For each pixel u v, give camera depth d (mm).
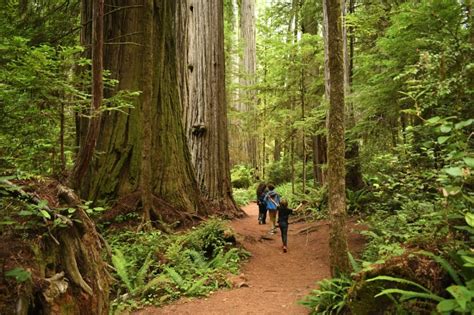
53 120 6102
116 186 9047
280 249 9430
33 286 2412
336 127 5121
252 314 5051
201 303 5492
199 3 14492
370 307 3383
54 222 2762
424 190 6113
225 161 14602
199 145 13914
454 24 6062
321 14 16406
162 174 9719
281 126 15930
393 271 3270
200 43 14367
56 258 2770
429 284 3016
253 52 26359
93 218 8195
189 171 10578
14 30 6539
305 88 15070
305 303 4871
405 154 6273
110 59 9711
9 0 6059
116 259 5863
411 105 8438
